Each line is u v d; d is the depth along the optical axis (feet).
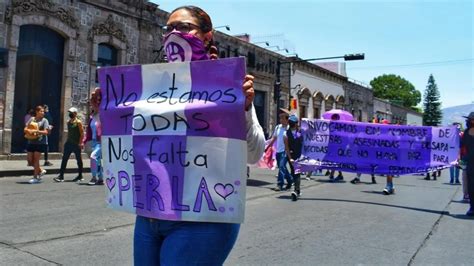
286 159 36.06
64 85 54.08
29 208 24.18
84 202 26.55
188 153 6.72
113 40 59.00
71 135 36.55
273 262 15.57
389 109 184.44
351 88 140.97
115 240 17.92
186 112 6.81
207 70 6.95
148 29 64.03
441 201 32.81
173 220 6.60
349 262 15.85
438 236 20.62
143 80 7.50
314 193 35.27
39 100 52.65
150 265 6.88
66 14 53.36
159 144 6.93
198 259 6.40
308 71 112.78
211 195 6.55
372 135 33.63
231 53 82.69
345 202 30.45
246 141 6.59
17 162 46.47
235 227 6.80
